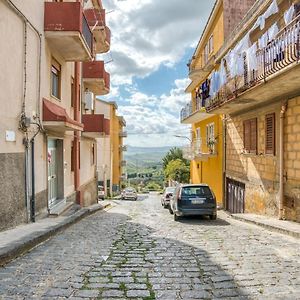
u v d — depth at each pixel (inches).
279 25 490.3
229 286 190.9
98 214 720.3
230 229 461.4
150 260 256.2
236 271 222.8
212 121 978.1
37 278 199.9
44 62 473.4
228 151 814.5
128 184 3176.7
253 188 636.1
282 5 477.7
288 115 483.8
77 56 581.9
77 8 473.7
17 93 371.9
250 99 547.8
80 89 802.2
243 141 695.1
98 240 347.9
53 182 592.1
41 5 457.1
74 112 723.4
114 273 215.9
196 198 600.4
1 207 325.4
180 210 597.0
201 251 292.5
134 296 174.4
